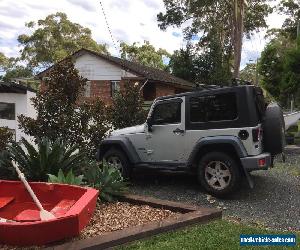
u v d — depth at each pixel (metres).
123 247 4.93
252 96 8.08
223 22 44.28
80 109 9.71
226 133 8.16
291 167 11.98
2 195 5.90
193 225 5.86
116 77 27.08
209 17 43.62
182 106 8.80
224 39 46.38
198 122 8.55
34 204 5.85
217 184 8.23
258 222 6.61
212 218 6.20
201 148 8.43
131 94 12.84
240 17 38.66
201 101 8.56
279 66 29.56
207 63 37.38
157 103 9.20
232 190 8.04
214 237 5.41
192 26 44.00
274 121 8.30
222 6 41.75
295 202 7.94
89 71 27.83
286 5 44.84
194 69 37.62
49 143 7.83
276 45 30.64
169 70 42.75
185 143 8.73
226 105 8.23
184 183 9.53
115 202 6.98
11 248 4.66
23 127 9.71
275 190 8.90
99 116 9.93
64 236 4.71
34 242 4.59
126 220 5.96
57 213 5.34
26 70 52.19
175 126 8.87
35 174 7.30
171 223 5.55
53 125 9.49
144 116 12.90
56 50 50.66
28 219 5.43
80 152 7.94
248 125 7.95
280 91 28.33
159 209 6.57
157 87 27.86
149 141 9.25
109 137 9.81
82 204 5.02
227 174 8.08
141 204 6.82
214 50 38.06
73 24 53.41
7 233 4.54
